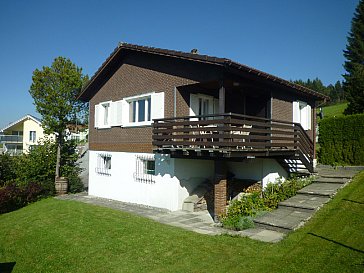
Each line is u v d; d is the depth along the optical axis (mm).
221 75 10953
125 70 15453
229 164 14883
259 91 14164
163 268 6691
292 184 12086
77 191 18484
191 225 10062
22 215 13195
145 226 9633
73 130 24828
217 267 6504
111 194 15852
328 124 16625
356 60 50875
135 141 14508
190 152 11008
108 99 16594
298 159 13734
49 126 19891
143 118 14602
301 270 6000
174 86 12789
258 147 11391
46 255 8258
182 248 7641
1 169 19188
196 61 11172
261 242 7707
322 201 10258
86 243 8609
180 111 12875
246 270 6242
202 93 13930
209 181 13758
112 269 6906
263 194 11773
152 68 13852
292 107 15648
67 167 19047
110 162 16594
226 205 11422
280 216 9391
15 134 43938
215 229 9508
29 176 17797
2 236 10445
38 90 20109
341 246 6824
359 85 19250
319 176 13547
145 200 13781
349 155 15523
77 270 7117
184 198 12820
